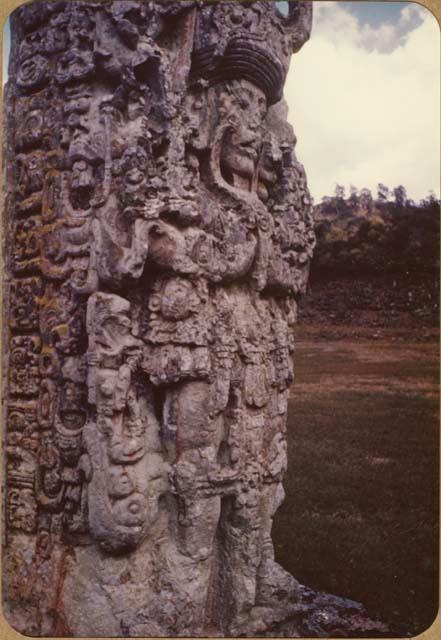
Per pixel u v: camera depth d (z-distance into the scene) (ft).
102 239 8.07
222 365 8.65
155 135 8.41
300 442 14.37
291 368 10.38
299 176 10.73
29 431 9.14
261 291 9.72
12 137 9.70
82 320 8.51
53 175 8.97
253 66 9.23
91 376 7.99
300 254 10.67
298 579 11.93
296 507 13.43
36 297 9.12
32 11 9.36
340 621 10.27
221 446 8.95
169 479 8.41
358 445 14.17
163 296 8.25
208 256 8.47
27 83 9.34
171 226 8.28
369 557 12.16
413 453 13.82
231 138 9.29
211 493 8.54
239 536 9.10
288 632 9.83
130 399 8.13
